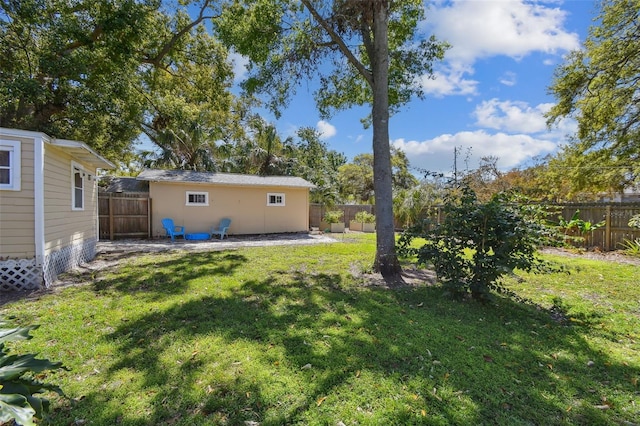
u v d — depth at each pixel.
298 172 21.31
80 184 6.91
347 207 17.75
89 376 2.33
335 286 4.94
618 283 5.24
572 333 3.24
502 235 3.85
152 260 7.03
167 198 11.45
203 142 17.72
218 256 7.55
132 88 10.82
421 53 7.25
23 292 4.54
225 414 1.95
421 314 3.73
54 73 8.30
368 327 3.30
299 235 13.03
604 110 11.59
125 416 1.91
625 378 2.40
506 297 4.50
